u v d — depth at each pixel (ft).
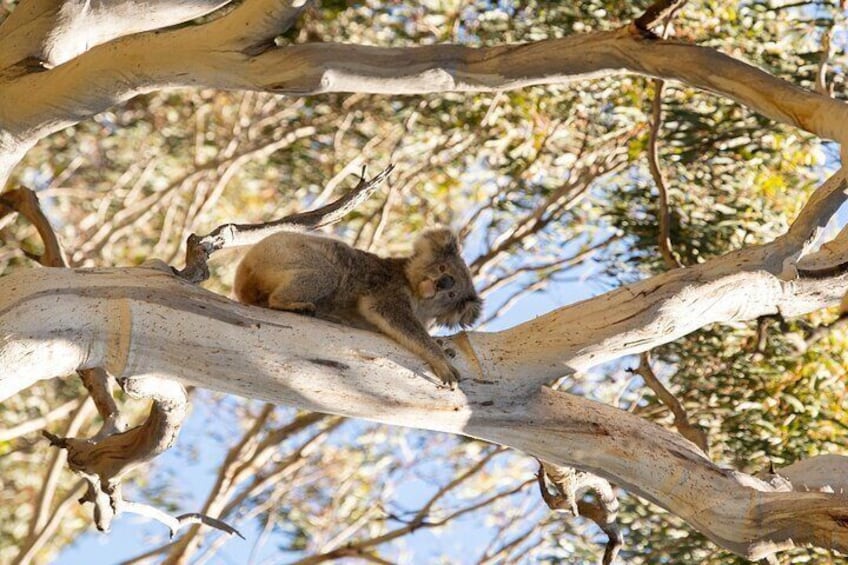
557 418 24.58
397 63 28.43
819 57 43.93
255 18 27.35
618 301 24.23
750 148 45.57
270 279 27.07
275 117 61.46
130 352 22.59
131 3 31.27
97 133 66.18
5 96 29.19
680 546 39.63
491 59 28.89
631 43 28.68
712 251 44.24
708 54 28.30
